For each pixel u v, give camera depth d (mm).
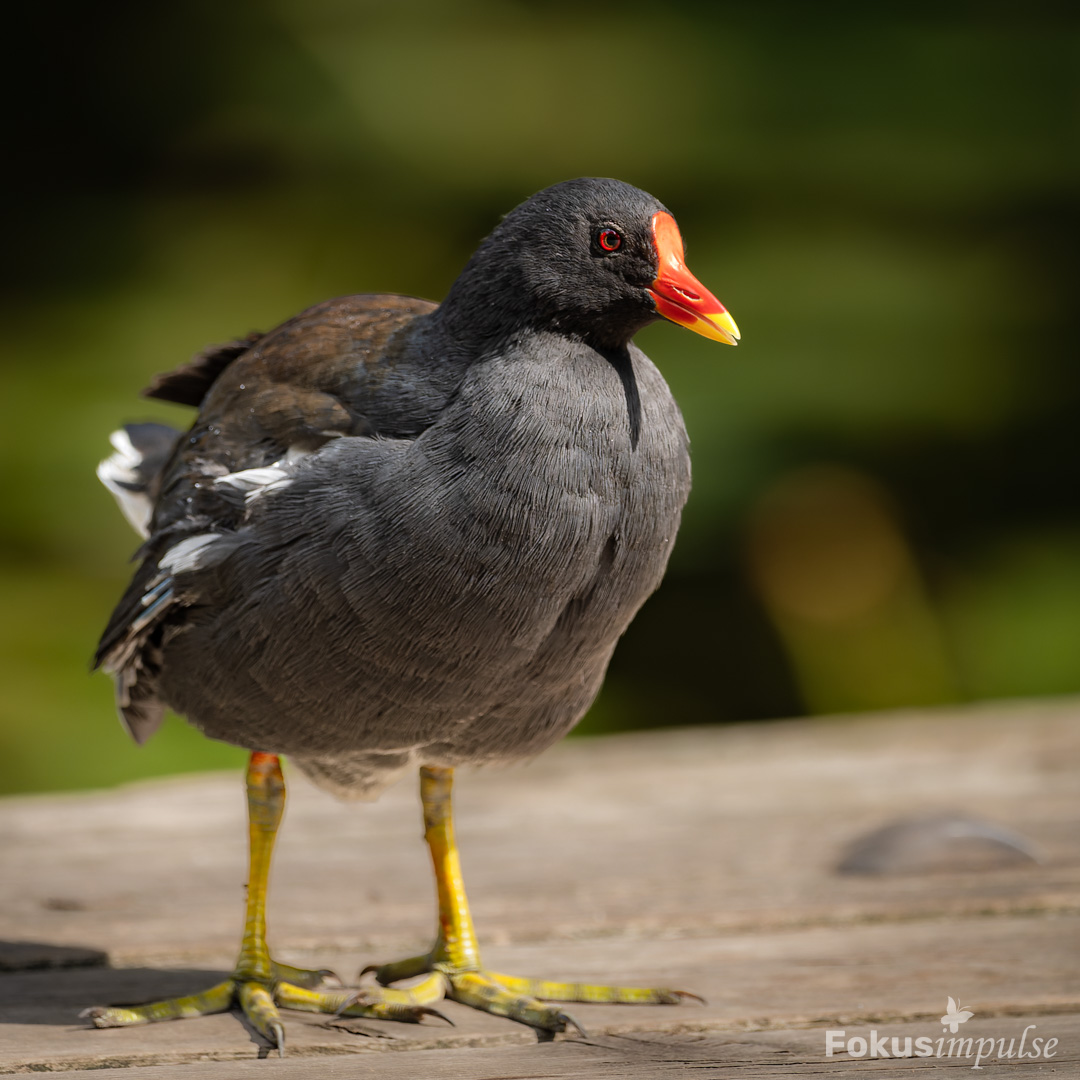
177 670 5441
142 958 6191
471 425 4906
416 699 5113
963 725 10180
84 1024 5348
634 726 14805
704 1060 5016
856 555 15609
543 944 6477
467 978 5598
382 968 5855
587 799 8719
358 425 5145
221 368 6223
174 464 5684
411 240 15766
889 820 8234
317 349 5348
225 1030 5266
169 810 8484
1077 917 6781
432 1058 5047
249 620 5082
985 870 7379
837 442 14812
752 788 8906
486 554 4871
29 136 17156
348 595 4914
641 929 6625
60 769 12375
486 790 8914
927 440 15375
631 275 5074
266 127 15852
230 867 7480
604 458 4957
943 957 6180
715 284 14695
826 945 6391
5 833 8031
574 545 4930
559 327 5105
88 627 13242
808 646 15484
